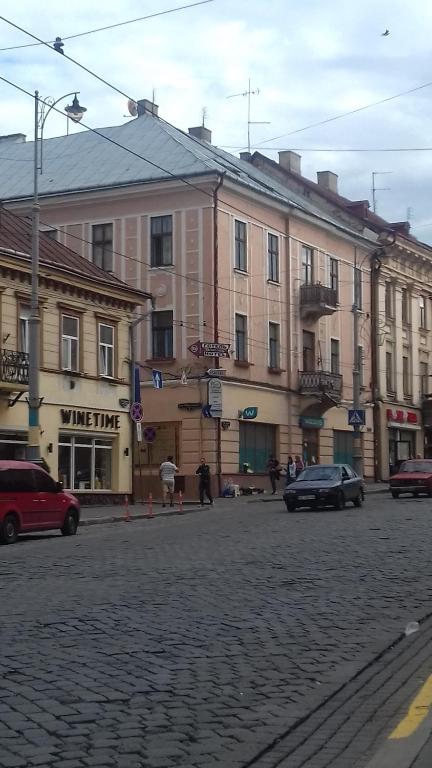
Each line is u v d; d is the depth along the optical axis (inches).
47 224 1852.9
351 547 760.3
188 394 1720.0
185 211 1747.0
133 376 1531.7
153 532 978.1
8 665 352.5
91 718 285.7
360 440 1907.0
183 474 1712.6
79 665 354.0
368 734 271.4
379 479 2289.6
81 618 447.8
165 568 639.1
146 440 1521.9
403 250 2411.4
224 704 303.3
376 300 2309.3
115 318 1497.3
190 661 362.6
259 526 995.9
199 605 486.6
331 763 246.5
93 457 1446.9
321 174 2509.8
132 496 1521.9
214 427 1701.5
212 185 1726.1
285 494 1278.3
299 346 1985.7
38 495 933.8
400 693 316.2
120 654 373.1
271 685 327.6
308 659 366.9
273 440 1894.7
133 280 1780.3
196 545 803.4
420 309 2556.6
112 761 247.4
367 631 422.6
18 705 298.4
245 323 1814.7
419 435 2518.5
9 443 1282.0
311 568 633.0
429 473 1630.2
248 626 431.2
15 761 246.4
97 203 1815.9
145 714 290.8
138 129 1951.3
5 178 1956.2
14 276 1286.9
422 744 258.5
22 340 1304.1
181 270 1745.8
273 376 1891.0
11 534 890.1
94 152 1934.1
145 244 1774.1
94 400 1441.9
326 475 1309.1
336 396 2010.3
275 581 572.7
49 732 271.9
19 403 1294.3
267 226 1898.4
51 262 1334.9
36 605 486.9
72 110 1182.3
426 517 1072.2
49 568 652.7
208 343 1631.4
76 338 1416.1
